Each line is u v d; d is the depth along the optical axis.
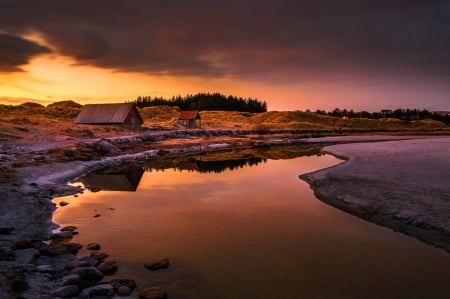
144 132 86.06
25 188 26.66
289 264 14.02
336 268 13.66
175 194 27.34
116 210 22.27
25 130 62.09
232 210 22.23
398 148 57.81
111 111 86.44
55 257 14.20
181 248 15.71
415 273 13.19
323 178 31.45
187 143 78.19
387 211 20.08
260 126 142.50
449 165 34.31
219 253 15.14
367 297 11.52
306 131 134.62
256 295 11.63
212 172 39.59
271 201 24.56
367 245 16.02
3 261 13.09
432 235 16.69
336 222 19.45
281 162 48.91
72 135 66.69
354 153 54.03
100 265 13.32
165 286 12.20
